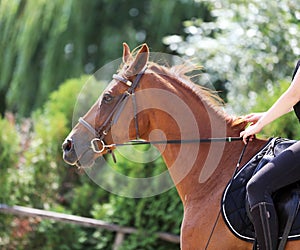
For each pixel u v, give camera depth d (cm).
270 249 586
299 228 581
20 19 2000
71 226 1077
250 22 1343
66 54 1989
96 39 2059
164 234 1007
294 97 591
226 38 1393
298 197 589
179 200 999
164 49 1909
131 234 1029
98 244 1061
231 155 649
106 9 2062
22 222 1080
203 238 627
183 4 1888
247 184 601
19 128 1310
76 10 1989
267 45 1317
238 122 665
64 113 1250
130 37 1959
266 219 585
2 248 1076
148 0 2131
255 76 1329
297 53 1267
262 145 645
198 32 1437
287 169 589
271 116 604
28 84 2005
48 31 2028
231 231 611
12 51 2002
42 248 1082
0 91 2238
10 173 1112
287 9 1296
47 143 1165
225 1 1419
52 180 1152
